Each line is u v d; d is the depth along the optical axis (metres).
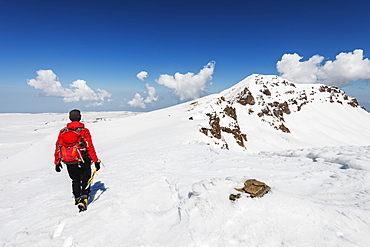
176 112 70.69
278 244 2.63
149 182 6.05
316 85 170.88
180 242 3.01
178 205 4.19
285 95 143.00
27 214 4.86
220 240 2.87
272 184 4.98
